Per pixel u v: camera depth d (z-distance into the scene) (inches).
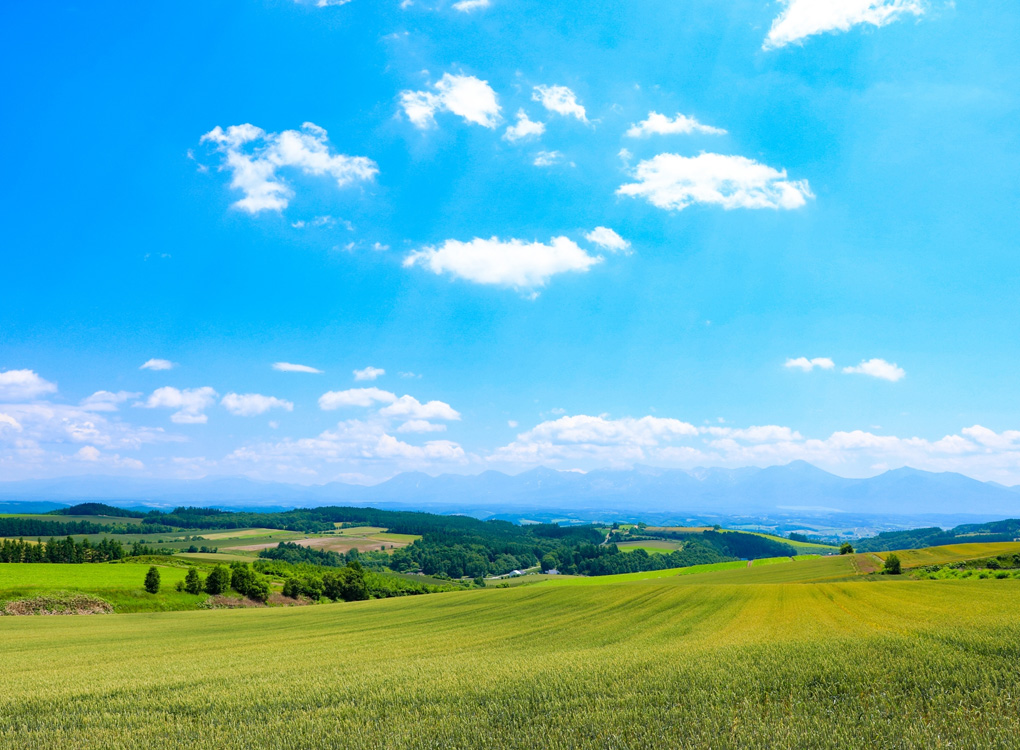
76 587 2738.7
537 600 2014.0
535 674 568.1
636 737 361.1
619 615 1498.5
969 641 578.2
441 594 2632.9
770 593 1763.0
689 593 1876.2
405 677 609.6
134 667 840.9
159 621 2011.6
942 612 1102.4
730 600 1662.2
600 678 530.9
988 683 426.6
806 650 599.8
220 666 818.2
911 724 352.2
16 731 448.8
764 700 439.5
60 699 556.4
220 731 422.0
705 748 338.3
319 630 1565.0
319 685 577.6
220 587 3144.7
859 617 1119.6
